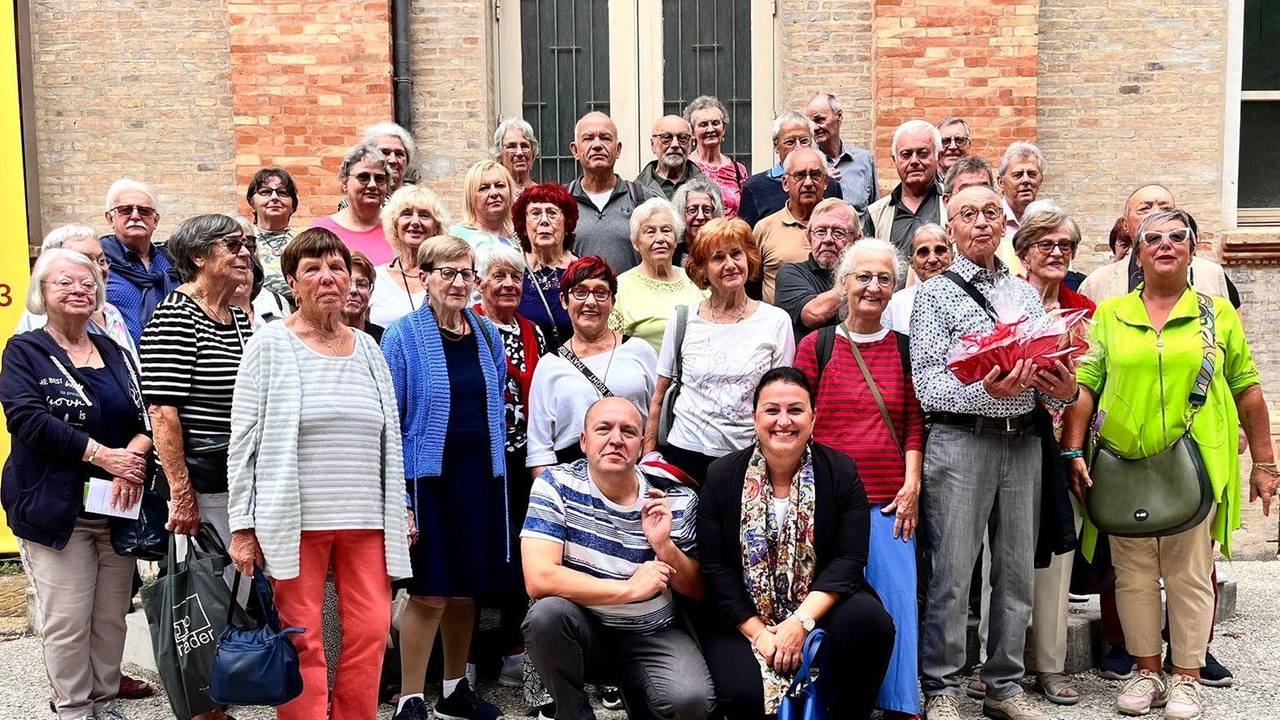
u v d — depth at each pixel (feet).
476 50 28.48
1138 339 16.98
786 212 20.80
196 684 13.94
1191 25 28.68
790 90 29.09
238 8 27.20
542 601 14.38
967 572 16.05
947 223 19.77
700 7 29.96
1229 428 17.10
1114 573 18.01
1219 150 28.86
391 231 18.79
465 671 16.87
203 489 14.52
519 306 18.95
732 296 17.08
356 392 14.46
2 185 26.50
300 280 14.29
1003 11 27.40
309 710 14.15
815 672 13.88
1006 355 14.74
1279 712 17.01
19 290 26.68
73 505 15.51
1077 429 17.34
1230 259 28.37
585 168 22.29
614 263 21.86
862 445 15.90
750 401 16.76
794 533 14.75
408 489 15.83
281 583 14.05
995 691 16.47
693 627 15.11
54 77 28.32
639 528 14.83
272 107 27.32
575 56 30.04
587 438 14.65
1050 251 17.30
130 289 19.83
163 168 28.55
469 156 28.66
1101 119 28.78
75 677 16.11
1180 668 17.06
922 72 27.58
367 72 27.43
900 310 17.92
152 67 28.43
